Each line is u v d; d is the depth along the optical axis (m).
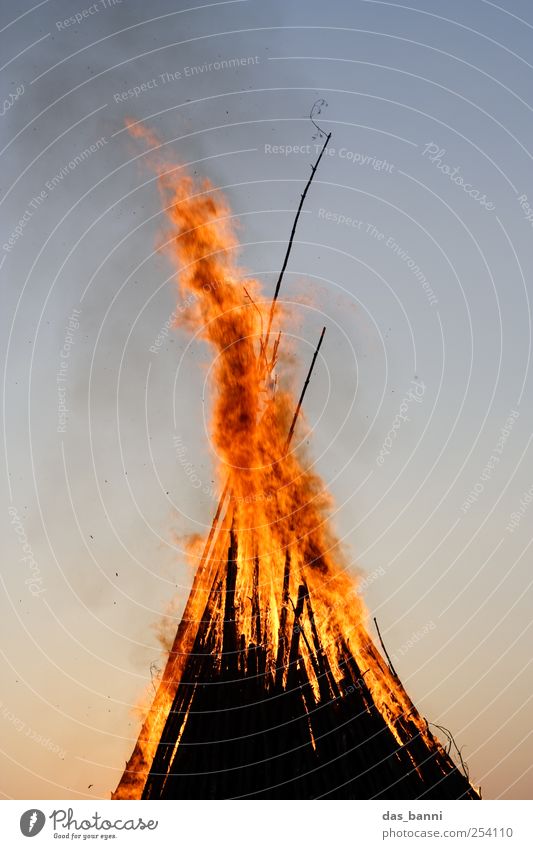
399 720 27.17
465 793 26.45
